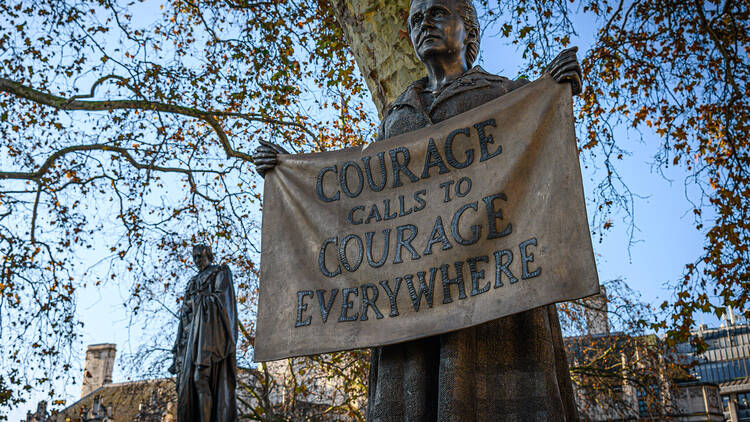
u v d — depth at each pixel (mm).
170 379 20297
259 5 17125
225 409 8258
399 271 3111
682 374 21000
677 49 14609
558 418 2857
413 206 3219
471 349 2953
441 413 2822
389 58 6719
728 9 13930
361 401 20531
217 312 8570
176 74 17375
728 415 53188
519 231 2928
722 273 13148
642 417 20578
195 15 18781
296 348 3168
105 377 41938
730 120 13781
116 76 16688
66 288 17547
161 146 17125
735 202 13273
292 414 19703
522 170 3025
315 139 17688
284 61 16984
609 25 14695
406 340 2957
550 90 3092
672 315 13406
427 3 3668
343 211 3367
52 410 16875
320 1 16469
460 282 2965
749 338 54906
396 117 3598
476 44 3740
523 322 3061
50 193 17781
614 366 21562
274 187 3604
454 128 3248
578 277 2719
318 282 3271
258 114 17281
